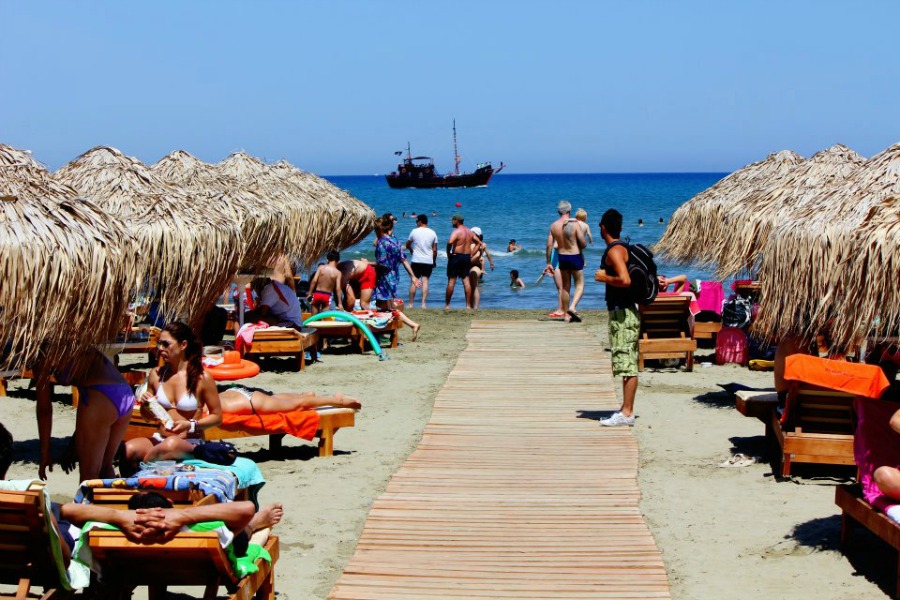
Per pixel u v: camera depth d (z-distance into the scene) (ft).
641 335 75.15
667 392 66.85
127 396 36.81
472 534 38.45
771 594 32.63
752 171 78.89
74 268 32.96
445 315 109.29
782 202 65.21
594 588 32.91
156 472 32.01
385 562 35.47
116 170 62.54
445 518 40.42
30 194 34.63
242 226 77.77
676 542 37.96
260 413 49.70
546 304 145.69
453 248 117.70
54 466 49.60
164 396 43.29
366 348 86.79
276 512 31.71
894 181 42.68
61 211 34.47
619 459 49.80
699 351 83.61
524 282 172.55
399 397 66.23
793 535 38.45
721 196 77.20
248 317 78.54
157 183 63.26
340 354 84.02
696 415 60.08
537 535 38.29
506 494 43.86
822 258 42.34
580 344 87.25
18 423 59.26
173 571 27.55
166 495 30.19
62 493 45.01
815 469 47.93
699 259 78.18
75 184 62.34
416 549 36.81
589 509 41.63
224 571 27.27
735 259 67.26
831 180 63.57
